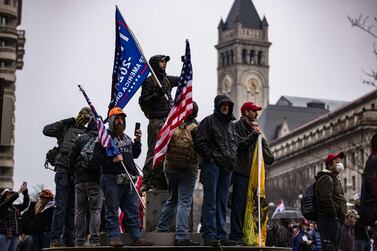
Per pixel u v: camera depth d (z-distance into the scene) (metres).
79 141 21.78
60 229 22.86
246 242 21.00
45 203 28.17
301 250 33.44
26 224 28.16
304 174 173.62
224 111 20.00
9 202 26.73
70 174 22.91
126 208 19.55
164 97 22.58
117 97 22.06
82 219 21.92
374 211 19.64
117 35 22.17
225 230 20.28
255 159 21.11
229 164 19.91
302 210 23.06
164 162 20.31
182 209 19.86
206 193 19.88
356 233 24.84
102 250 19.28
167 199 22.28
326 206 22.52
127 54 22.09
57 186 22.91
